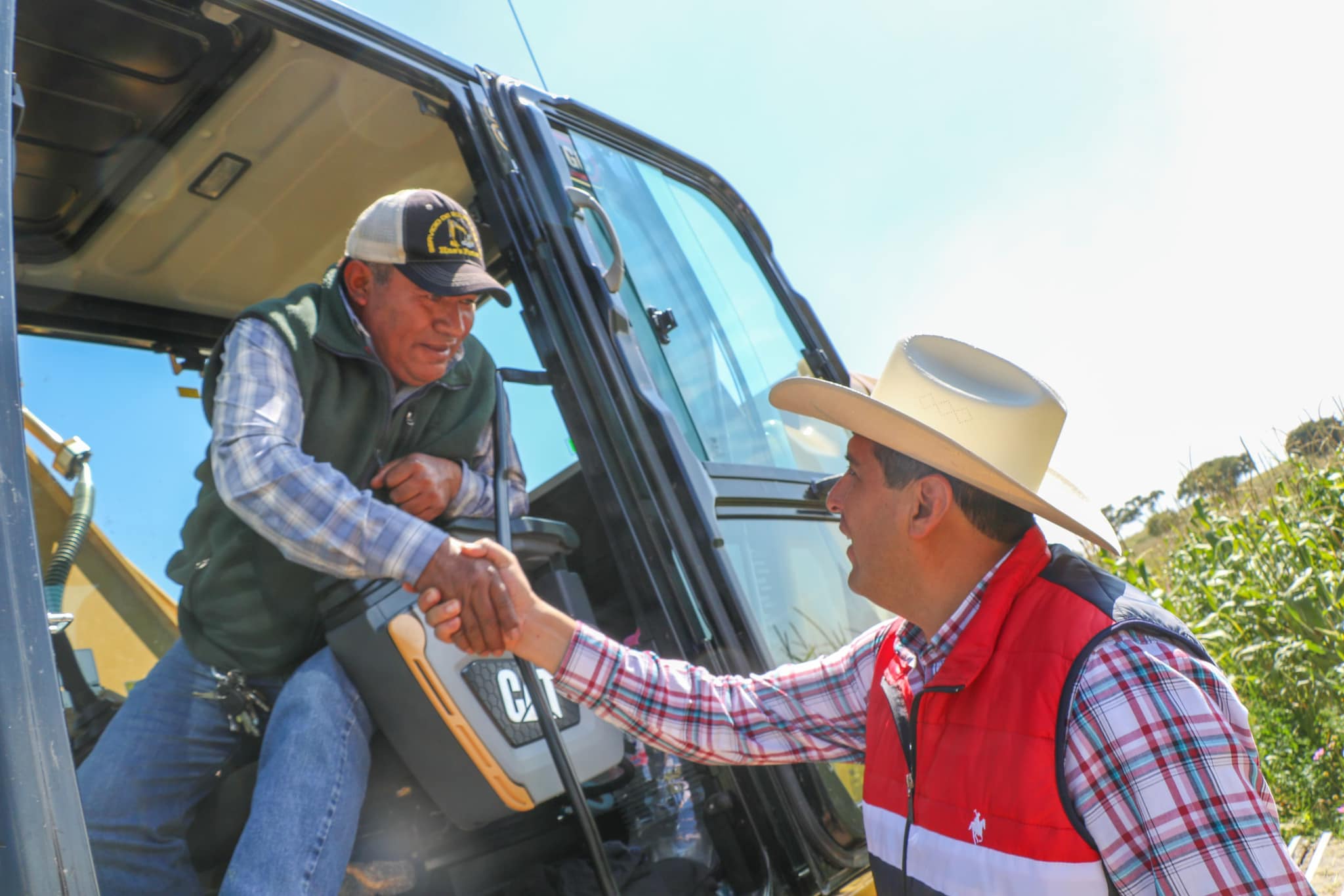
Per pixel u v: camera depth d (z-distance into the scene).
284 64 1.99
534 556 1.79
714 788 1.76
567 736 1.62
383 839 1.75
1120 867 0.97
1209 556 5.42
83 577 1.80
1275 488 5.12
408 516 1.47
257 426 1.51
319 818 1.40
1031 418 1.21
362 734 1.52
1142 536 7.05
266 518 1.46
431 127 2.25
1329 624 4.13
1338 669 3.79
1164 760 0.94
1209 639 4.77
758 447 2.26
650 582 1.71
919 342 1.35
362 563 1.44
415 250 1.68
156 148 2.13
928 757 1.12
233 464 1.49
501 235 1.95
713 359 2.29
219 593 1.68
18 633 0.82
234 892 1.29
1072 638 1.02
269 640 1.69
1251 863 0.90
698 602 1.67
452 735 1.48
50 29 1.79
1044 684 1.01
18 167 2.06
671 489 1.75
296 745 1.42
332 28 1.84
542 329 1.87
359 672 1.52
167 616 1.91
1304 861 3.19
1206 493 5.80
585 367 1.83
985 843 1.03
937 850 1.09
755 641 1.68
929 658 1.18
